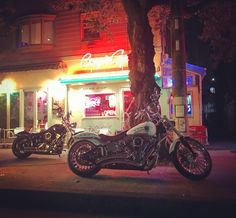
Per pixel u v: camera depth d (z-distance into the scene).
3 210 6.86
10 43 19.17
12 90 18.98
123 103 16.61
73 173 9.47
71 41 17.73
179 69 10.50
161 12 14.46
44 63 18.20
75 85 17.52
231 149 14.41
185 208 6.49
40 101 18.36
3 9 14.64
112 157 8.48
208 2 11.53
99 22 14.84
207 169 8.05
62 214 6.50
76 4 14.41
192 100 16.20
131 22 11.15
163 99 15.48
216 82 27.73
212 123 28.91
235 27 13.59
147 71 10.91
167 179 8.37
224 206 6.32
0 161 12.15
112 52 16.81
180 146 8.30
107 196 6.98
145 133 8.36
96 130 15.44
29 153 12.80
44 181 8.43
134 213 6.61
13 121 19.06
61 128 12.48
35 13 18.19
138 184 7.90
